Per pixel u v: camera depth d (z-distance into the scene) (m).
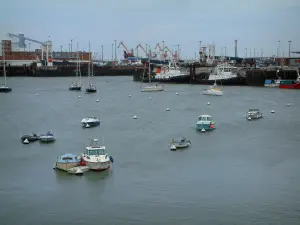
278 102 186.62
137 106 174.25
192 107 170.62
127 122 134.25
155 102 188.75
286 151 98.25
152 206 67.75
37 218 64.31
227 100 195.25
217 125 129.25
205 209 66.62
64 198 71.06
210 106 173.38
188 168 85.44
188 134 116.06
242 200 69.75
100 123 132.12
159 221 62.97
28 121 136.88
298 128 125.31
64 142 106.56
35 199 70.75
